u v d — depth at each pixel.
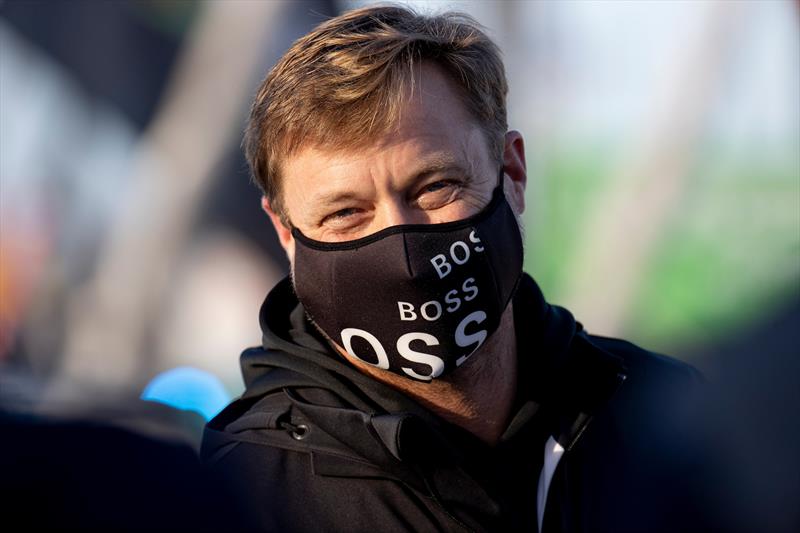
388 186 3.29
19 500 1.73
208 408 5.32
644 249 14.18
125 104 13.68
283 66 3.37
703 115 14.32
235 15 13.34
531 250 15.50
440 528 3.19
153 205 13.52
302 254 3.44
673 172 14.28
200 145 13.51
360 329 3.38
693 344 1.91
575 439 3.41
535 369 3.52
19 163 13.77
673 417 1.89
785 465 1.67
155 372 13.02
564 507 3.37
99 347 13.21
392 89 3.23
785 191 15.30
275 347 3.50
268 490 3.21
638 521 1.91
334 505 3.19
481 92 3.43
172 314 13.37
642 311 13.98
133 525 1.78
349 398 3.37
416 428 3.15
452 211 3.37
